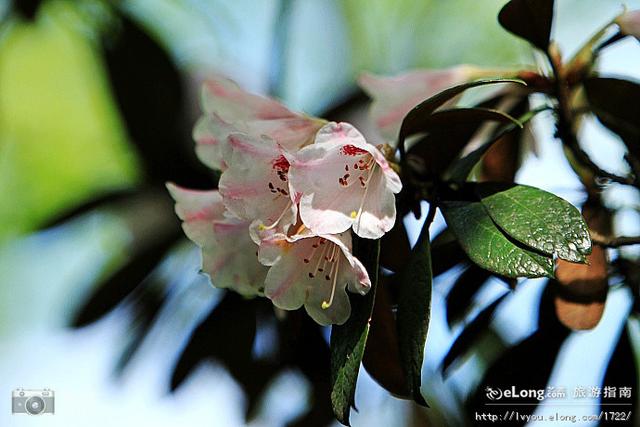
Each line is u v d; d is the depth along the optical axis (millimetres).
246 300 954
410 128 804
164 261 998
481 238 774
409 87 883
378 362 810
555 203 773
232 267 816
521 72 871
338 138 777
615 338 901
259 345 960
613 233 878
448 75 883
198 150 848
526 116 854
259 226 778
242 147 781
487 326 897
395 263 811
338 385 766
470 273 891
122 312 994
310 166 774
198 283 992
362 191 780
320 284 780
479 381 912
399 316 769
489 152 888
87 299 991
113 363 990
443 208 791
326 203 775
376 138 979
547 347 901
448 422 983
